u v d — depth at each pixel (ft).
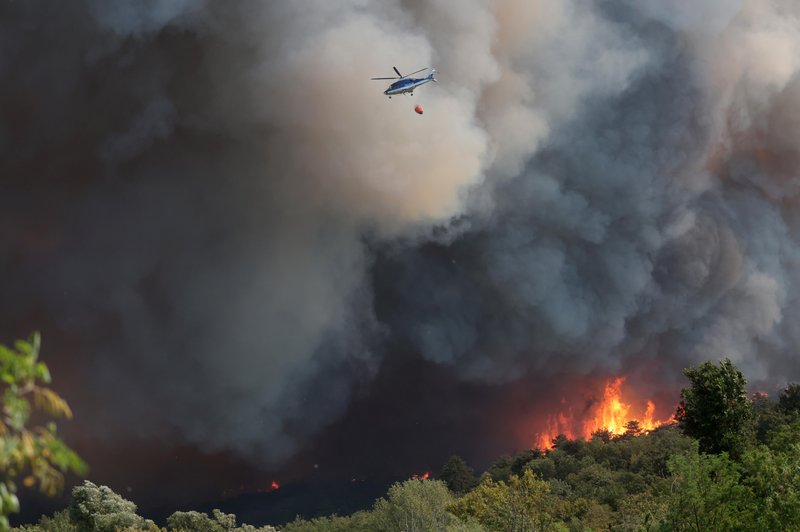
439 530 330.54
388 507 390.01
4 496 31.42
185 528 266.98
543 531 180.34
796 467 107.14
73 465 32.30
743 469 113.39
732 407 177.68
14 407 30.99
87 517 242.17
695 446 115.34
